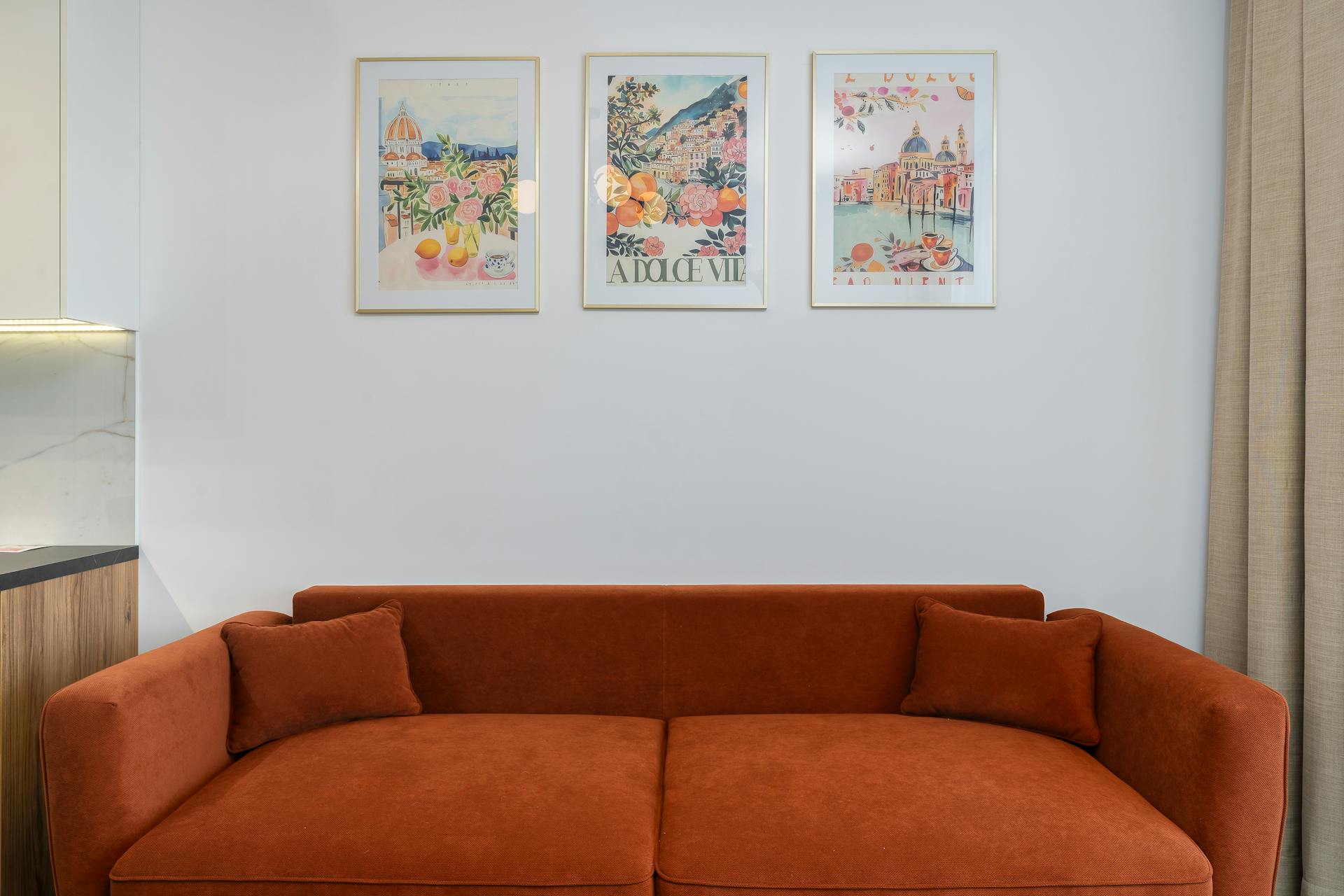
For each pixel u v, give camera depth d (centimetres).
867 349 264
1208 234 263
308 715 215
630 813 178
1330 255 223
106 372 262
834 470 264
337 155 263
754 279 262
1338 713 221
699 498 265
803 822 173
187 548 264
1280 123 239
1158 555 265
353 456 264
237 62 262
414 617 244
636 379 264
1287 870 237
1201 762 175
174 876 163
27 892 215
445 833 169
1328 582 222
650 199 263
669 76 262
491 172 263
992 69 262
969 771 191
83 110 237
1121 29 262
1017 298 264
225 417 263
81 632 237
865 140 262
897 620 245
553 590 248
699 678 244
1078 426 265
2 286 231
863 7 263
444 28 263
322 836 168
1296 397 236
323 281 263
